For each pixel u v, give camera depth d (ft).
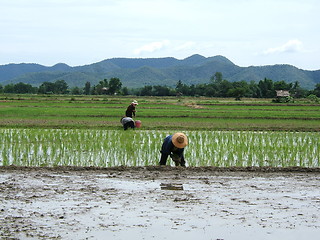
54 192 31.17
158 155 48.16
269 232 23.27
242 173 39.68
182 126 84.48
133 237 22.26
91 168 40.65
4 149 47.01
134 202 28.78
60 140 57.21
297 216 26.08
